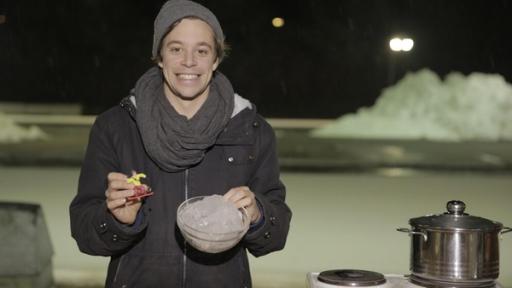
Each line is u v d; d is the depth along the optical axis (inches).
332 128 761.6
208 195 84.5
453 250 87.1
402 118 765.9
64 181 425.1
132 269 83.4
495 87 785.6
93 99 1144.8
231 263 85.4
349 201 359.9
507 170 505.7
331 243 260.8
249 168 86.7
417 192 394.0
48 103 1114.7
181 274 83.4
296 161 537.3
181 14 79.7
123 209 77.4
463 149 644.1
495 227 88.0
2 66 1133.7
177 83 80.7
